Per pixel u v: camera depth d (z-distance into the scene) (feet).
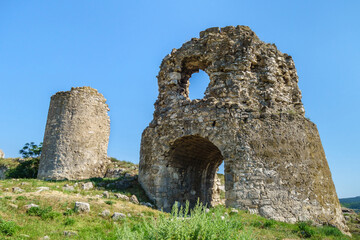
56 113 76.13
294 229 37.70
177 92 58.95
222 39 57.31
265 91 53.16
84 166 74.54
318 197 46.80
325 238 34.99
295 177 46.73
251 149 47.44
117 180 59.00
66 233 28.30
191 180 61.21
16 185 48.34
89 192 46.75
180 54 60.54
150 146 57.62
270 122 49.73
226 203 46.09
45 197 38.22
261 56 56.08
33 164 90.33
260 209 43.52
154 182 53.57
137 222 34.04
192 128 52.19
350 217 61.05
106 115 84.38
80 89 78.64
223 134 49.39
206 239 18.89
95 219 33.58
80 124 76.02
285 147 48.55
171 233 19.19
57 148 72.28
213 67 55.47
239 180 45.98
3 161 93.76
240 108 50.62
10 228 26.86
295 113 53.01
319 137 55.26
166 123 55.88
